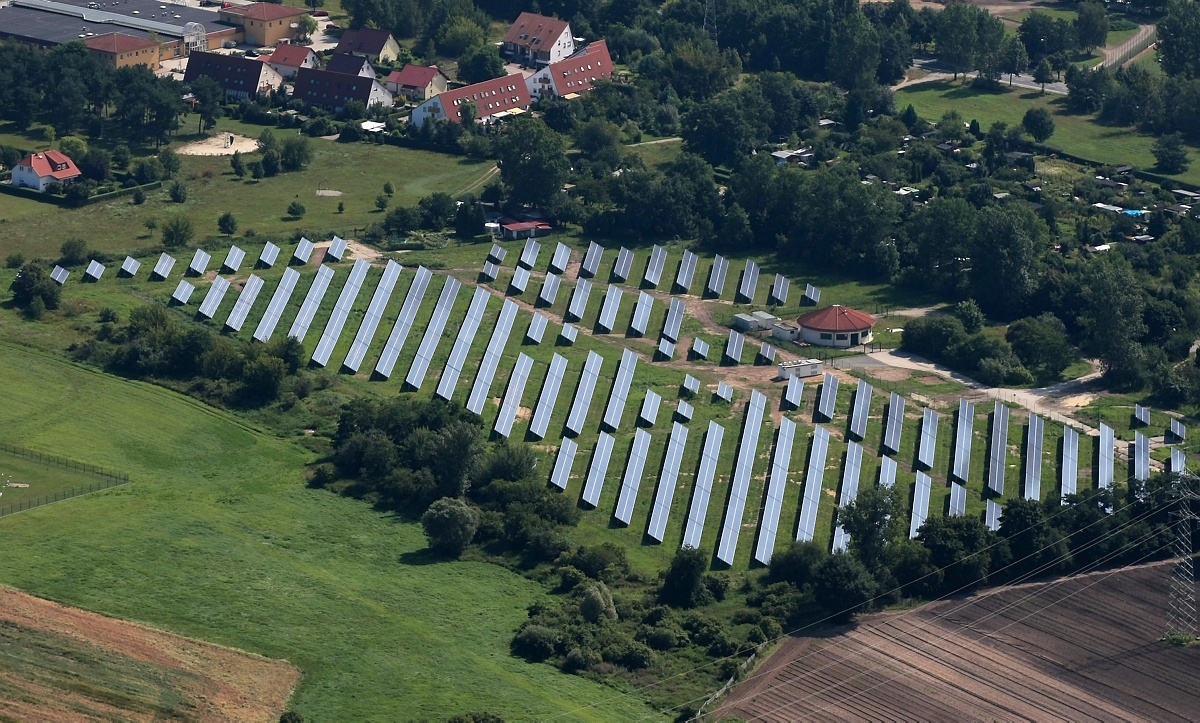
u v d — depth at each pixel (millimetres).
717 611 183500
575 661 169000
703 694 165500
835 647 175750
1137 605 186000
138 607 169250
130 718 146625
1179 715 164000
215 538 189375
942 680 169375
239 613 171500
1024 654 175000
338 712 155000
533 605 180875
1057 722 162250
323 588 180500
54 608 164875
